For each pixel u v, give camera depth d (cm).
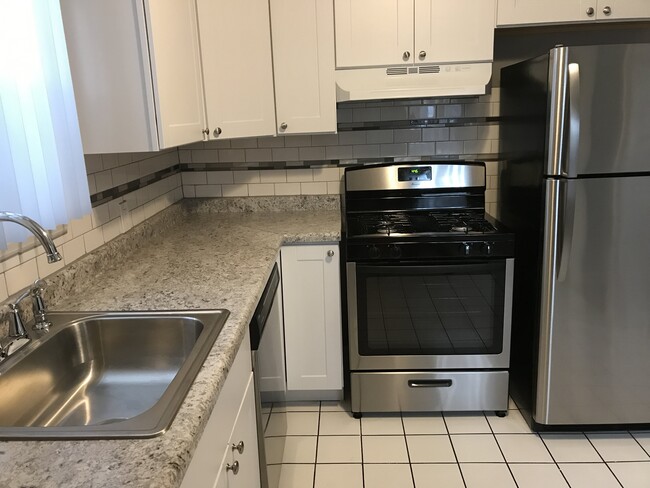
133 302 157
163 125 169
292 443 231
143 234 228
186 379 109
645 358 222
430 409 247
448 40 241
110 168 205
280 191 292
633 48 193
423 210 277
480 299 234
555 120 201
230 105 225
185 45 190
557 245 210
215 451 114
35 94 144
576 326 219
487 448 225
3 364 122
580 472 209
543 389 227
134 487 78
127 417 135
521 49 275
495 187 288
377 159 289
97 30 161
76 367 146
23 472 83
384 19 241
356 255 230
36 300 140
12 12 134
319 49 244
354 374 245
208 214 292
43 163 147
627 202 206
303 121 251
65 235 171
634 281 214
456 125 283
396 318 238
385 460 219
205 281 175
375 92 239
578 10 237
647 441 227
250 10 230
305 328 248
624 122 199
